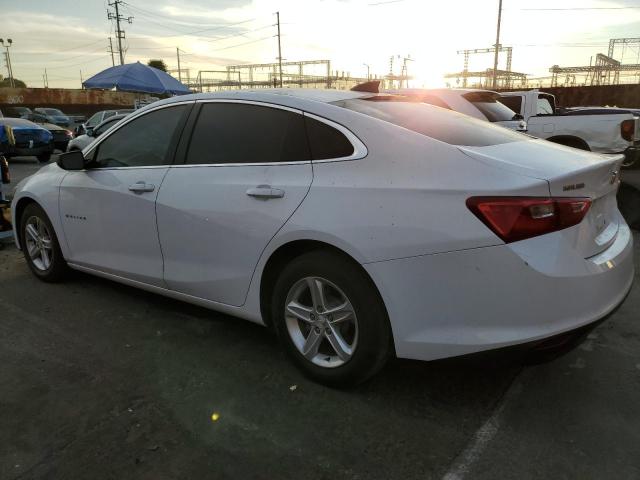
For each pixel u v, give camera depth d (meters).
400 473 2.30
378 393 2.90
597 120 9.93
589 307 2.44
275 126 3.08
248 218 2.99
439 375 3.08
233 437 2.54
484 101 8.58
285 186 2.87
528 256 2.31
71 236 4.21
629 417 2.67
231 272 3.16
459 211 2.38
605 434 2.54
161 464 2.35
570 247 2.40
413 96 8.29
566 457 2.38
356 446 2.47
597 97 29.69
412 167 2.57
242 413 2.73
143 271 3.71
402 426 2.62
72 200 4.11
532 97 10.30
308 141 2.92
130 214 3.66
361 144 2.74
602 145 9.98
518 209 2.31
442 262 2.41
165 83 19.03
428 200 2.45
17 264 5.21
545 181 2.34
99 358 3.29
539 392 2.90
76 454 2.42
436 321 2.48
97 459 2.38
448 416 2.69
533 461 2.36
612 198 2.98
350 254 2.60
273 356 3.32
